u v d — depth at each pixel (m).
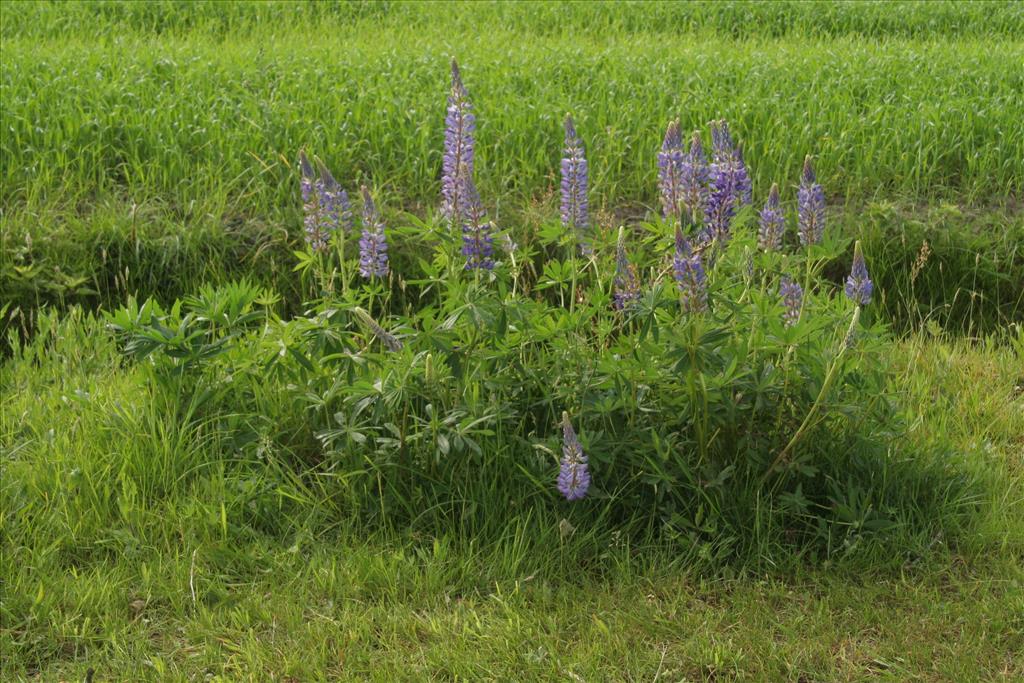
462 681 3.21
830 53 9.97
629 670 3.26
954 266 6.12
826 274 6.16
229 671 3.27
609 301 4.06
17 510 3.85
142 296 6.00
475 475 3.94
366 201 4.04
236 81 8.25
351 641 3.34
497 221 6.24
